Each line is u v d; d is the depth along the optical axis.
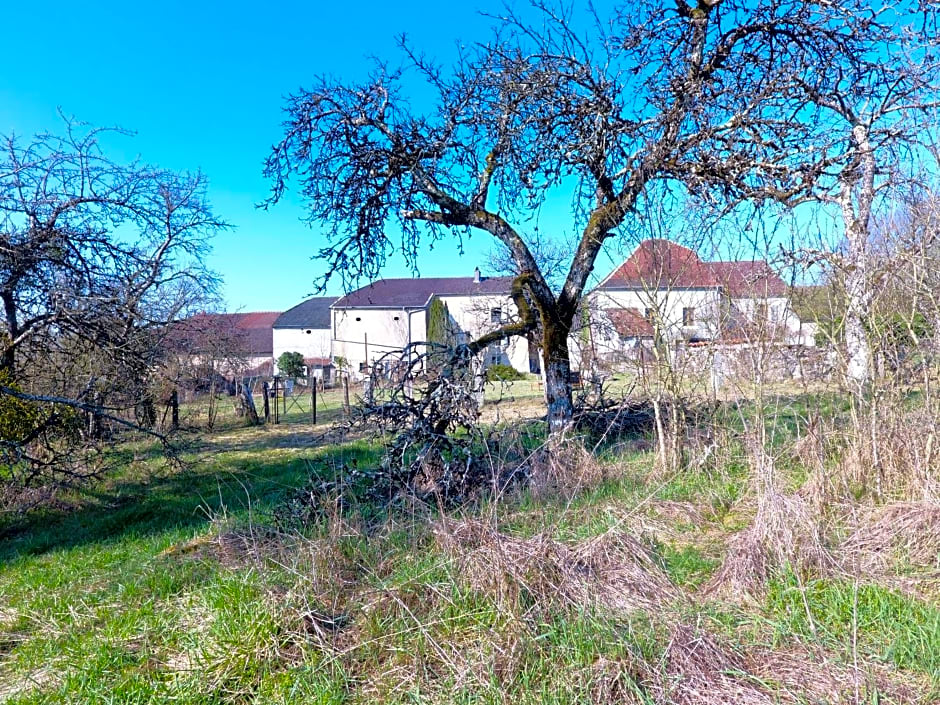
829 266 5.14
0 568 5.69
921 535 3.87
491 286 29.23
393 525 4.63
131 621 3.86
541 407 15.21
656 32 7.03
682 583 3.72
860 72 6.21
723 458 6.18
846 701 2.50
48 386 8.65
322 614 3.43
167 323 9.95
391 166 8.12
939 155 4.51
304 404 23.33
